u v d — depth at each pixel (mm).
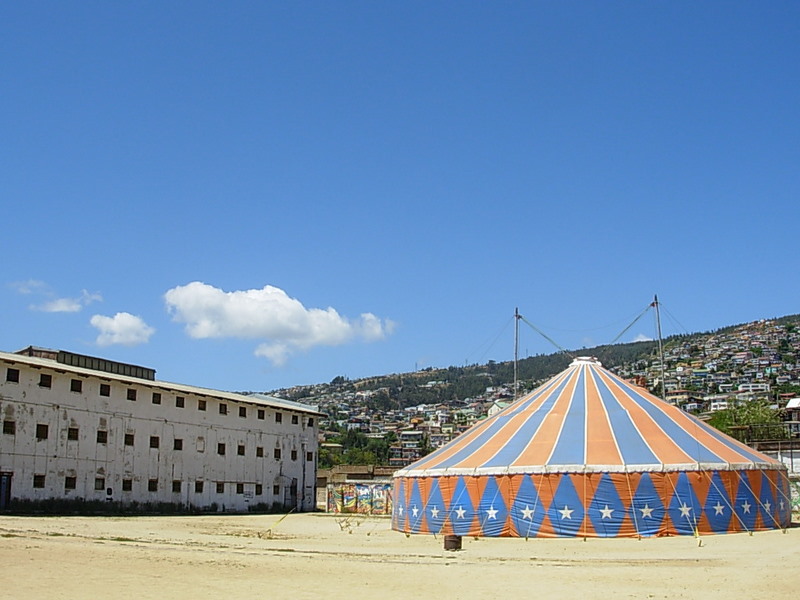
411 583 22188
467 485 42062
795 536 38625
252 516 71625
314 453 91125
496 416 49562
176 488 72000
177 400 73562
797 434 95438
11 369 58906
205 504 74812
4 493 57219
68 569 22922
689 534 38969
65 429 62531
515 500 40406
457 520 42000
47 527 42938
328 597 19516
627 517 38938
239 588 20625
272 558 28078
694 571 25391
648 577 23906
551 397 48375
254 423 82562
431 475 43812
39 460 60094
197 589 20266
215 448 77000
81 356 71812
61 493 61406
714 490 40125
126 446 67688
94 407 65312
